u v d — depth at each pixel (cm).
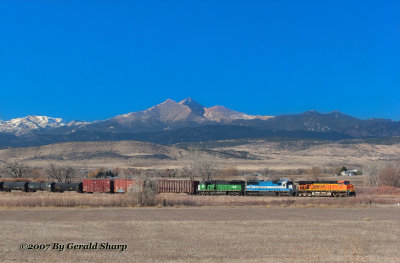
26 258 3044
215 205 7244
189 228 4506
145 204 7206
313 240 3812
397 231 4366
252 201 7656
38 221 5128
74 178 14988
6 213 6056
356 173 16838
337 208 6831
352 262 2875
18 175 14275
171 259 3008
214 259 3000
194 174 14088
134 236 4003
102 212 6209
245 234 4125
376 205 7162
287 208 6831
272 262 2864
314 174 15512
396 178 10606
